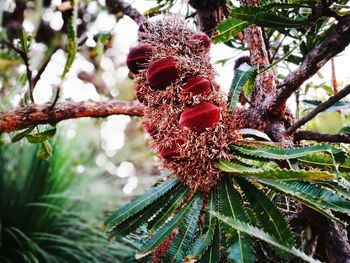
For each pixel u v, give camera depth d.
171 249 0.23
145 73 0.25
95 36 0.39
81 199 0.87
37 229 0.77
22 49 0.22
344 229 0.25
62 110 0.27
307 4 0.25
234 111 0.25
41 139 0.29
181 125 0.23
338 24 0.23
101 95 0.49
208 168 0.23
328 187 0.21
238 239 0.20
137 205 0.25
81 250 0.76
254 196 0.22
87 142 0.96
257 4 0.31
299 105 0.40
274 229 0.21
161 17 0.26
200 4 0.36
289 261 0.32
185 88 0.23
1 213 0.75
